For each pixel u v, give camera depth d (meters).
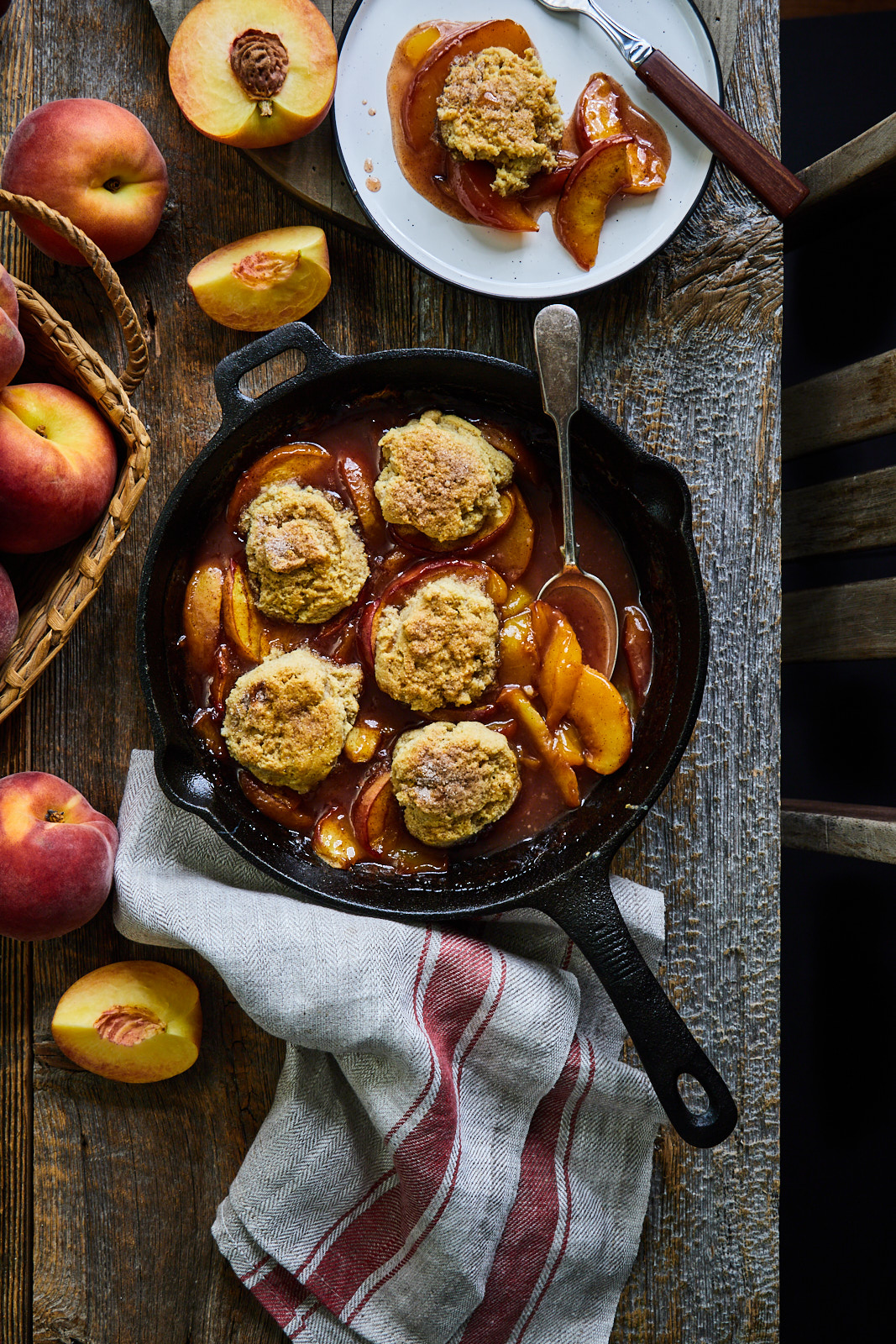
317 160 0.91
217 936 0.89
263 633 0.89
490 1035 0.91
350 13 0.88
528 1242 0.92
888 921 1.11
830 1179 1.10
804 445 0.99
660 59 0.89
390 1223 0.92
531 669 0.90
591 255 0.90
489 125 0.87
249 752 0.88
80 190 0.88
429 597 0.88
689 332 0.94
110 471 0.89
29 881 0.86
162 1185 0.94
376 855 0.89
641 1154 0.93
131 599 0.93
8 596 0.86
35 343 0.89
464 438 0.89
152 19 0.93
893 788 1.10
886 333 1.08
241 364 0.85
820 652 1.00
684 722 0.86
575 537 0.91
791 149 1.09
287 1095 0.92
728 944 0.95
